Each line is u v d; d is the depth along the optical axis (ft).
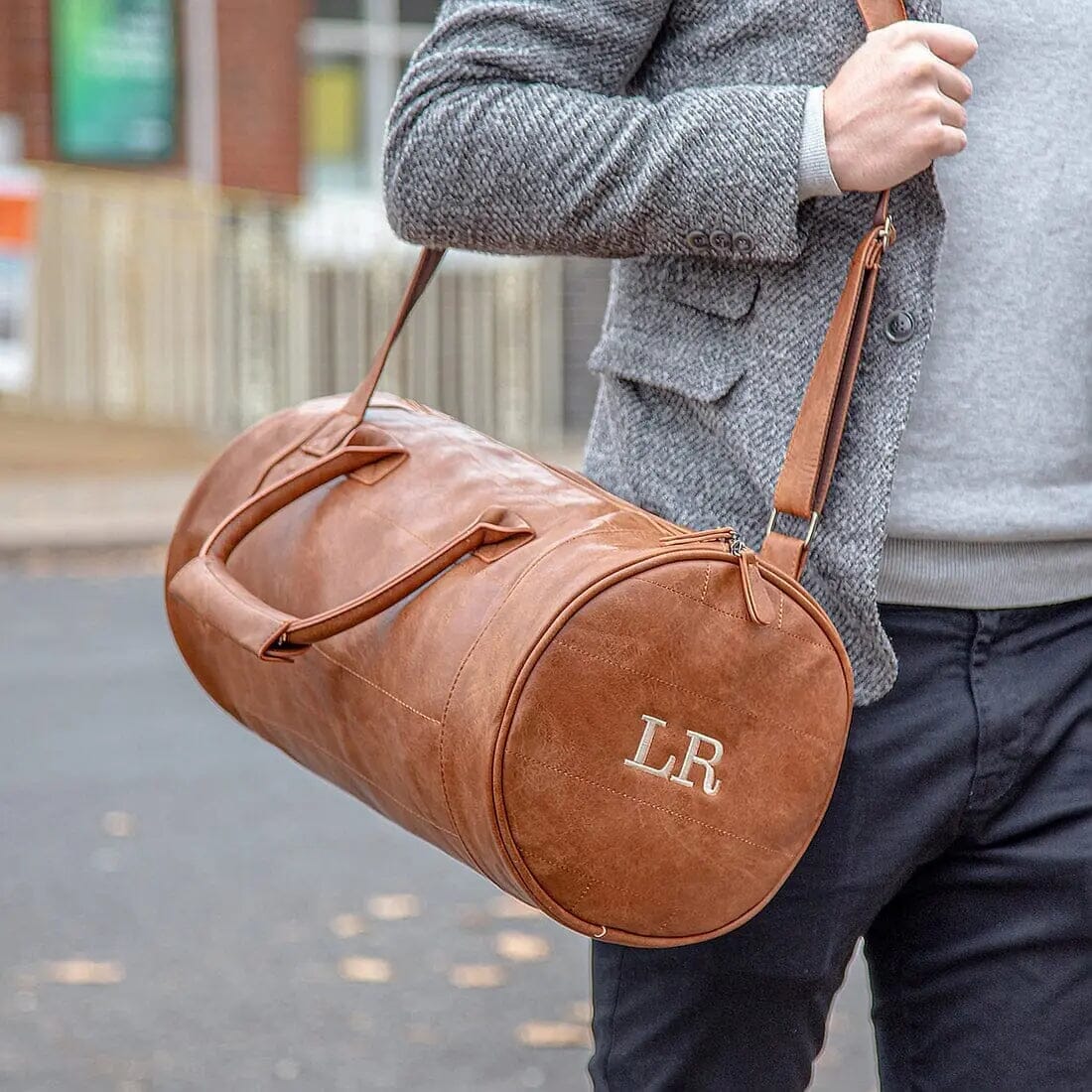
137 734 20.51
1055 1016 6.12
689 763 5.18
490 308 44.80
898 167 5.23
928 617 5.93
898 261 5.57
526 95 5.48
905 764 5.88
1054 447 5.86
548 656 4.99
